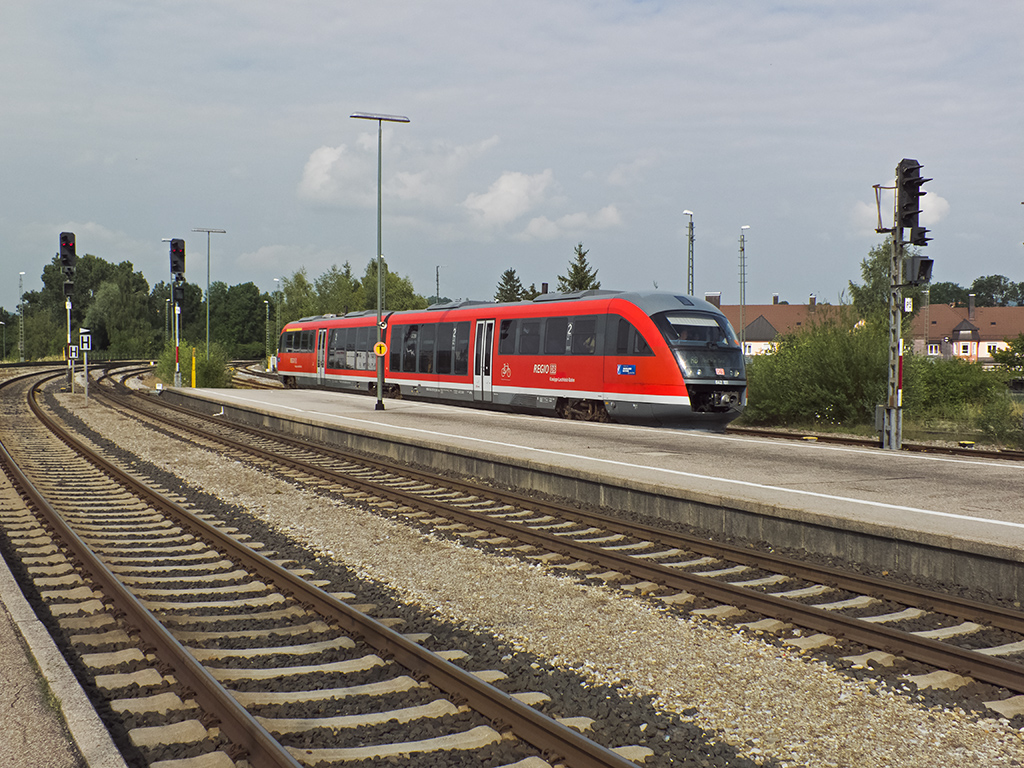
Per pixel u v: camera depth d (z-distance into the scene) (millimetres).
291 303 99188
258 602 7879
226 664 6289
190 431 23219
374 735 5082
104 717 5250
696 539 9875
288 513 12242
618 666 6289
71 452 19359
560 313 23781
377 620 7199
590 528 11203
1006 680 5891
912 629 7180
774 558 8961
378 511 12250
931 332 107875
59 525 10633
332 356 37812
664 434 18484
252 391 36875
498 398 26078
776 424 26453
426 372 29734
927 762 4871
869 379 24500
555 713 5465
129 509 12703
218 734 5020
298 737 5012
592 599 7957
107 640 6707
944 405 27641
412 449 17625
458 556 9664
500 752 4848
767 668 6238
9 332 121188
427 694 5660
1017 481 12172
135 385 48469
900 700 5664
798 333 27203
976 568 8281
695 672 6172
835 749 5008
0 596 7359
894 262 17984
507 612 7613
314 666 6184
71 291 37469
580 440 17250
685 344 20719
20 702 5176
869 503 10297
